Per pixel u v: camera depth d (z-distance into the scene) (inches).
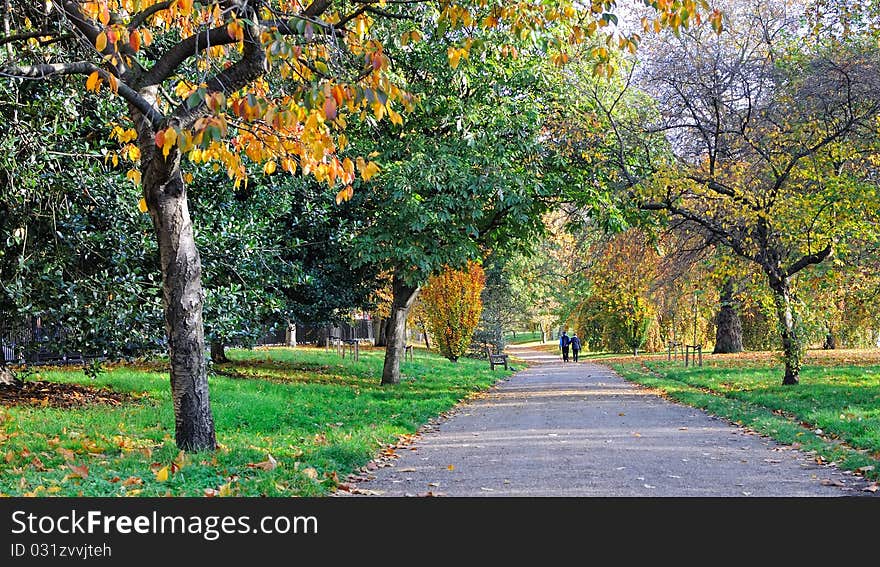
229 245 673.0
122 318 566.3
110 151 591.5
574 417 652.7
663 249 1050.7
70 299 557.9
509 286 2027.6
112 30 349.1
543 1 415.5
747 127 866.8
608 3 402.6
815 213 766.5
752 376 991.6
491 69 789.2
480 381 1147.3
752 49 897.5
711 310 1144.8
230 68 378.6
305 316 952.9
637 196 828.0
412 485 358.9
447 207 811.4
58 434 449.1
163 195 397.1
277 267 799.1
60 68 348.5
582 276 1456.7
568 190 871.1
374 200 864.3
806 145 804.0
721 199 812.0
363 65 349.1
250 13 370.3
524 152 842.2
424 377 1145.4
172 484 328.2
